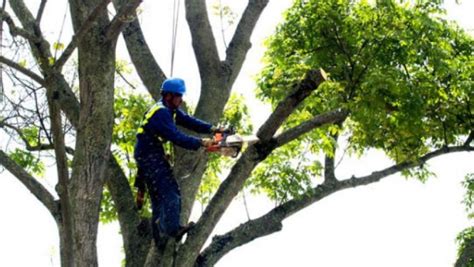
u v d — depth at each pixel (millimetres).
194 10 15422
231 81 15273
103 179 11539
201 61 15195
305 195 16078
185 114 11570
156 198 11781
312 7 19844
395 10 19344
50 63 11266
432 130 20844
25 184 13195
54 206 12938
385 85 17703
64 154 11234
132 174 19188
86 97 11539
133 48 15250
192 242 12312
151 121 10883
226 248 14031
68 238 11312
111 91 11633
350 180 17109
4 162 13219
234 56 15469
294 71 20062
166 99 11375
